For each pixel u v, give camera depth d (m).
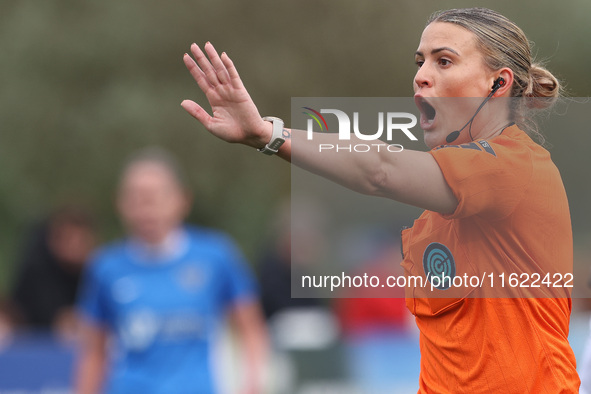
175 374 16.03
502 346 7.70
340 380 19.53
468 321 7.80
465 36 7.88
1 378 19.38
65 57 58.97
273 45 58.53
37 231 19.95
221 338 19.16
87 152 58.00
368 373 19.44
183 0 60.16
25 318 19.75
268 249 20.70
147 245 16.45
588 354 11.55
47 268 19.88
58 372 19.48
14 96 58.59
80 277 20.08
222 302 16.84
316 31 56.38
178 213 16.66
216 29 59.84
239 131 7.46
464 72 7.86
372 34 51.94
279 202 55.69
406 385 19.33
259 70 57.38
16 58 59.00
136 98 57.47
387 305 19.44
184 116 57.97
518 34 8.02
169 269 16.39
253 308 16.95
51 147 58.66
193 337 16.22
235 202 57.94
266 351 19.69
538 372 7.65
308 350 19.64
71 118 58.69
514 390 7.68
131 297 16.27
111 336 16.89
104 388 17.17
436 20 8.08
